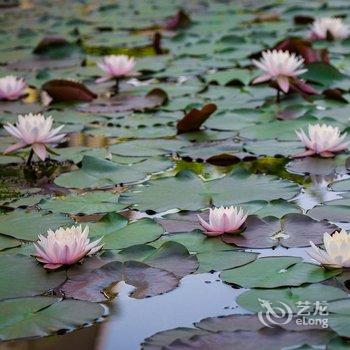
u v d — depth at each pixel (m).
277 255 3.01
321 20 7.88
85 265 2.97
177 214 3.48
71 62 7.50
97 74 6.79
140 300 2.69
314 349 2.27
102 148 4.58
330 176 3.95
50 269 2.94
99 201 3.69
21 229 3.39
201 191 3.74
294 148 4.43
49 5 12.95
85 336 2.47
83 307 2.65
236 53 7.40
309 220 3.28
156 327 2.52
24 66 7.40
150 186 3.84
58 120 5.27
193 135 4.80
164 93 5.62
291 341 2.32
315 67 6.00
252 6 11.08
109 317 2.59
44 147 4.33
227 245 3.11
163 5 11.95
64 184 3.99
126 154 4.43
